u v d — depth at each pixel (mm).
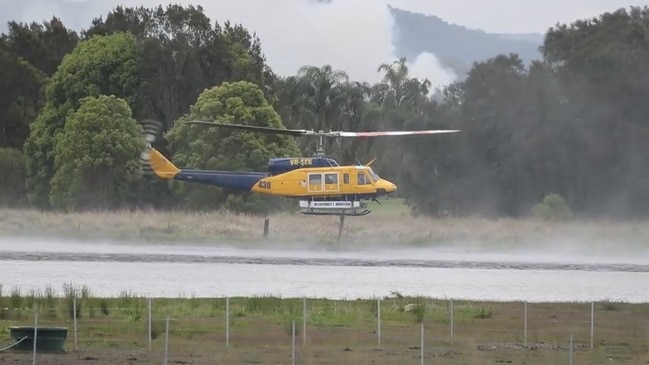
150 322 103375
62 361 90250
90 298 127812
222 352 97000
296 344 102188
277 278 166000
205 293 144875
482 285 166125
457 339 108188
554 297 152750
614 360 97875
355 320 119188
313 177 193500
